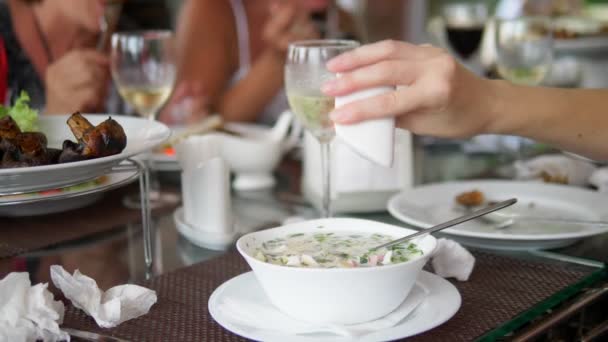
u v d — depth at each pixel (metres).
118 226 1.12
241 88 2.42
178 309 0.78
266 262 0.71
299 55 1.00
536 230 1.02
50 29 1.94
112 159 0.78
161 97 1.41
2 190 0.77
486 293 0.82
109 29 2.05
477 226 1.05
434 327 0.68
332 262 0.72
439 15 3.71
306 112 1.02
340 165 1.21
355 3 3.49
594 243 1.01
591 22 3.12
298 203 1.27
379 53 0.72
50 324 0.69
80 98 1.78
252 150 1.36
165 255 0.98
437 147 1.77
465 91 0.78
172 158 1.50
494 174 1.46
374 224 0.82
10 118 0.84
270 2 2.65
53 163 0.83
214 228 1.03
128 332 0.72
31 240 1.04
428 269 0.90
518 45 1.62
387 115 0.71
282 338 0.65
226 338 0.70
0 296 0.69
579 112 0.92
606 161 0.97
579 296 0.86
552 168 1.39
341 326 0.67
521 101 0.87
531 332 0.76
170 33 1.43
